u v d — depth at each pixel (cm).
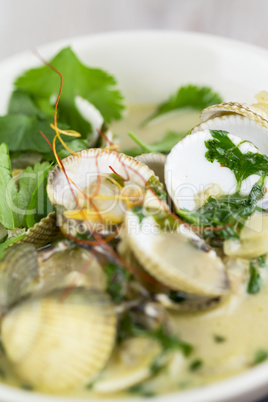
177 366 16
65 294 16
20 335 15
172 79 27
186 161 20
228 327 17
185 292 16
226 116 21
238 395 15
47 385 15
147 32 27
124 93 27
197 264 17
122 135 26
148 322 16
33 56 26
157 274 16
